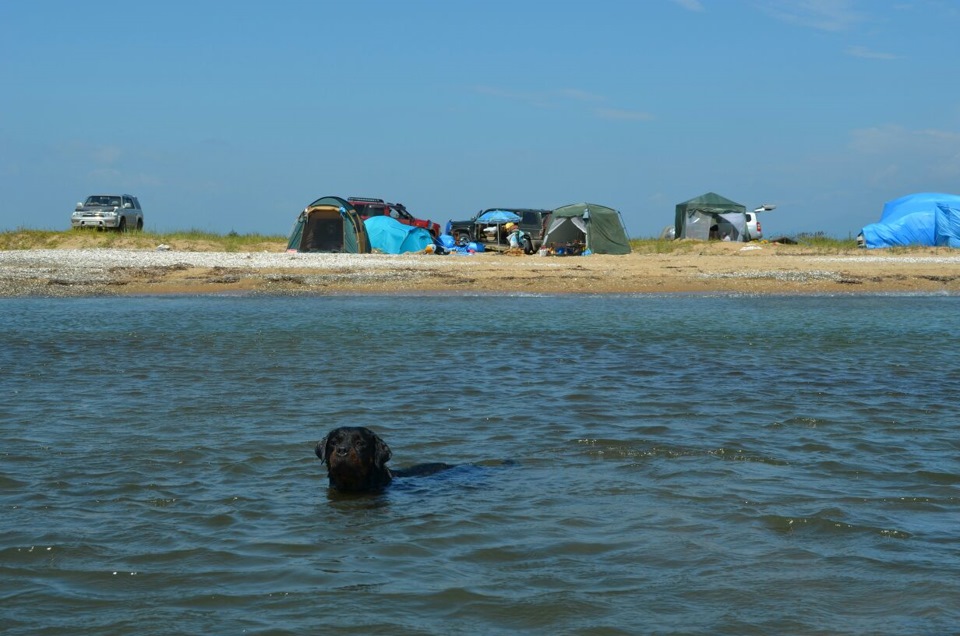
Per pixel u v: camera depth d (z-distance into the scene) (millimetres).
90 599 5461
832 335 17094
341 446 7383
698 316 20031
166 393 11484
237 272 27016
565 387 12008
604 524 6773
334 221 35312
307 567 5957
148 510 7090
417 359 14117
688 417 10312
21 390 11625
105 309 20516
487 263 30469
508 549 6277
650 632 5027
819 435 9484
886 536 6508
